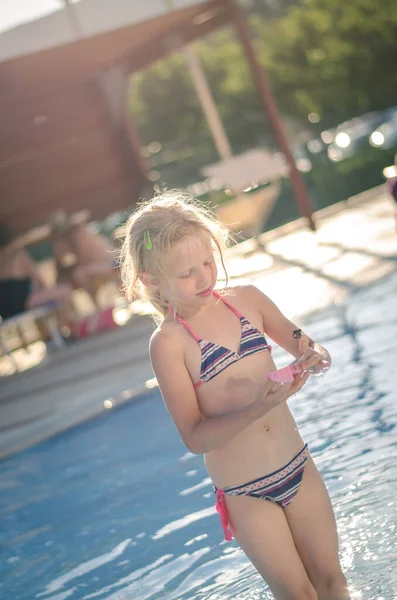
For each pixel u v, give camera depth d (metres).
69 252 12.58
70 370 9.88
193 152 23.66
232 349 3.14
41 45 14.97
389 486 4.41
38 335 12.50
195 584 4.07
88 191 14.02
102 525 5.27
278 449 3.12
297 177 13.62
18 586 4.71
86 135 13.95
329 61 25.52
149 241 3.08
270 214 18.38
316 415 5.93
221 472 3.14
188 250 3.07
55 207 13.92
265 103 13.62
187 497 5.32
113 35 12.20
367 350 7.03
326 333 7.84
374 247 10.62
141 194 14.10
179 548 4.57
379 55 25.08
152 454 6.34
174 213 3.12
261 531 3.08
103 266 12.32
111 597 4.21
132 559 4.62
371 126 23.08
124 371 8.84
